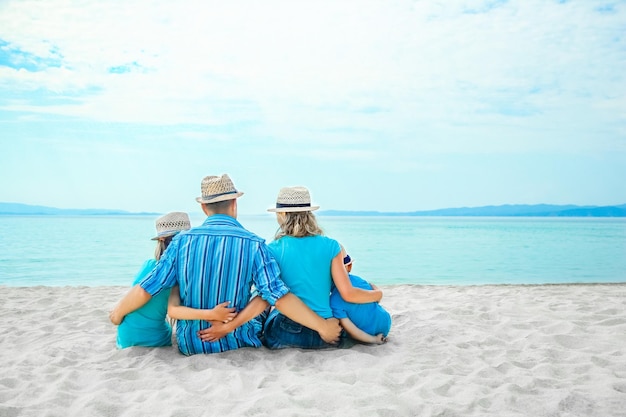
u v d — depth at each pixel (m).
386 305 6.54
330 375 3.40
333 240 4.11
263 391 3.14
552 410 2.89
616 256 20.02
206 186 3.89
